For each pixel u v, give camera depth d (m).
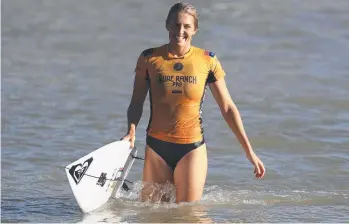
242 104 41.69
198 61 24.86
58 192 28.78
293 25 61.00
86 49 57.91
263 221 24.78
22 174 30.98
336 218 25.22
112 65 52.62
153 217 24.97
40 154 33.66
